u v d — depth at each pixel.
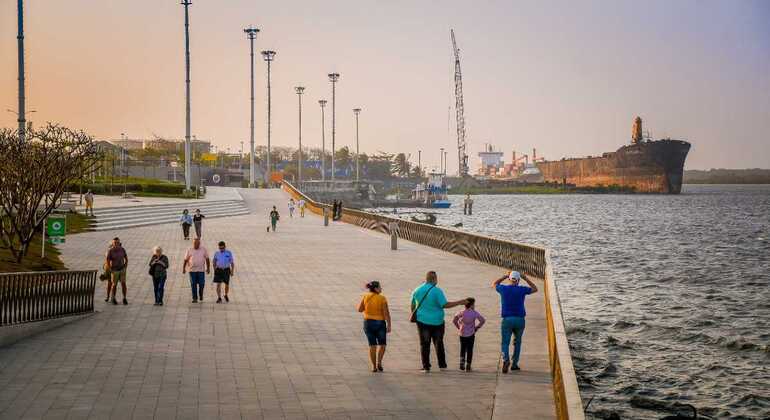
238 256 41.50
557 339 14.34
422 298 16.62
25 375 15.82
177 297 26.81
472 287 29.30
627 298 47.47
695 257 78.50
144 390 14.80
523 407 13.84
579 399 10.67
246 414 13.36
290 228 63.53
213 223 68.06
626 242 100.75
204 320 22.48
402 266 36.88
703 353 31.08
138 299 26.22
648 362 29.28
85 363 16.95
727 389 25.69
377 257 41.00
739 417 22.80
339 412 13.55
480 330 21.14
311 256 41.66
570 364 12.54
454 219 170.88
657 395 24.95
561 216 184.12
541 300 25.73
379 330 16.47
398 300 26.77
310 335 20.47
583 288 52.59
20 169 33.59
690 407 23.36
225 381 15.59
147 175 160.75
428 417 13.31
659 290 51.84
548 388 15.15
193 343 19.27
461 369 16.67
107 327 21.22
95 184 91.44
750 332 35.69
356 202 188.38
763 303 45.59
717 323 38.12
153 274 24.95
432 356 18.02
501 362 17.41
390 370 16.66
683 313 41.31
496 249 36.34
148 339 19.66
